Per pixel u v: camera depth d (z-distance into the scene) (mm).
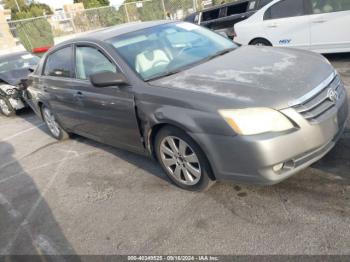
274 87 2756
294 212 2762
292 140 2600
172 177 3451
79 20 21188
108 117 3887
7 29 21766
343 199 2781
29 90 5699
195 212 3045
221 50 4004
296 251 2408
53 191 4035
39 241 3174
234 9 9320
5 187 4438
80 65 4262
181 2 18500
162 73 3484
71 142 5551
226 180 2926
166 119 3043
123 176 3977
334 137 2969
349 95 4832
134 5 19734
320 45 6660
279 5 7043
